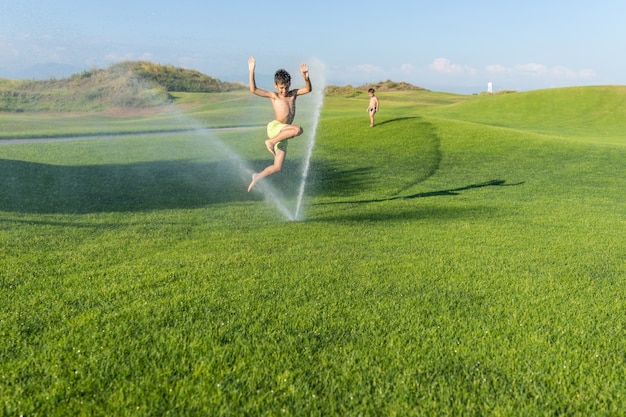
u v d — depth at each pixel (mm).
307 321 4500
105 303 4871
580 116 38281
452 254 7039
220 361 3742
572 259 6898
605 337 4309
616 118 37094
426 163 18719
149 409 3131
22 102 44406
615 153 20375
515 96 44344
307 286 5465
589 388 3496
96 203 10836
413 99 67375
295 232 8352
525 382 3557
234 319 4516
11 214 9273
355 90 80438
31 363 3656
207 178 14977
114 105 46656
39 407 3141
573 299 5246
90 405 3156
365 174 16578
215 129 31625
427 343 4109
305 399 3287
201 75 57125
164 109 46188
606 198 12906
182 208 10562
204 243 7430
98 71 50344
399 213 10578
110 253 6746
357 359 3834
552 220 9930
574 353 3975
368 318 4602
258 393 3344
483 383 3512
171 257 6582
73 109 42938
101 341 4031
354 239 7895
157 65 55000
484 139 22875
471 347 4062
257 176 8188
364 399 3289
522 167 17891
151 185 13469
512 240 8039
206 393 3324
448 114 41250
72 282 5484
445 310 4859
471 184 14961
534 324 4547
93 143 22875
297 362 3752
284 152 8180
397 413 3160
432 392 3391
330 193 13438
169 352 3867
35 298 4945
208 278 5695
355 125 26906
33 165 15820
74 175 14508
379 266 6332
